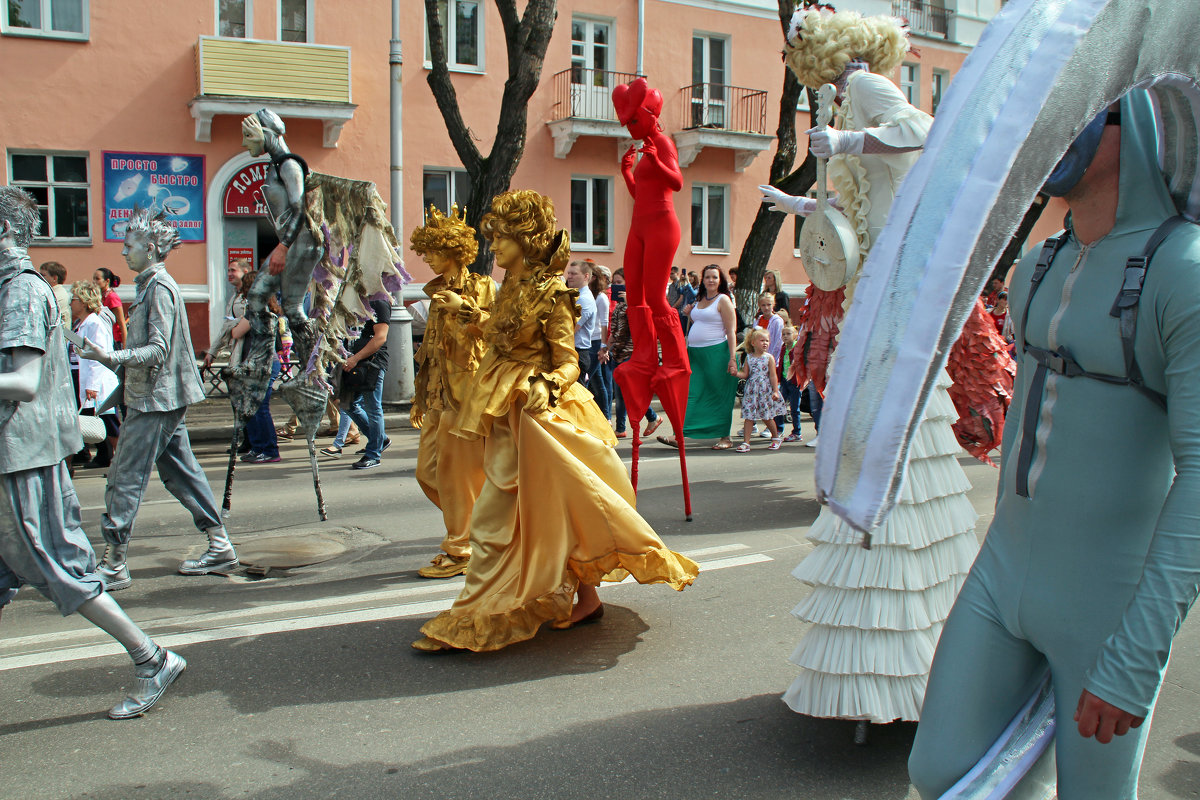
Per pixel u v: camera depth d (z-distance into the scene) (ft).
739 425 42.70
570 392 14.84
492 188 42.04
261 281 20.62
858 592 10.24
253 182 60.13
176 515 23.80
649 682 12.96
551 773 10.44
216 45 57.36
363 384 30.25
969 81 5.39
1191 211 6.32
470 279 17.48
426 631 14.02
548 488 13.60
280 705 12.28
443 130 65.46
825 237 11.90
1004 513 7.00
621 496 14.34
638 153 21.74
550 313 14.01
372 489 27.14
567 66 69.92
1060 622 6.43
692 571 14.07
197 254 59.21
